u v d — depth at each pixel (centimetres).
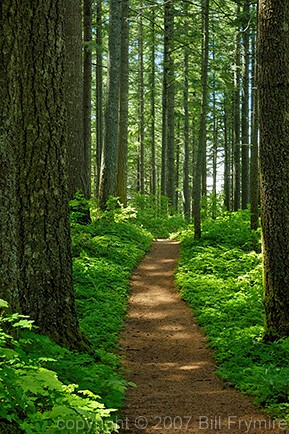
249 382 727
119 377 714
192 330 1096
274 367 765
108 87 2247
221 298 1270
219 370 824
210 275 1484
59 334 721
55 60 723
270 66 877
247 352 872
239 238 1823
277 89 875
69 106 1697
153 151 4088
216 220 2280
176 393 720
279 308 889
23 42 704
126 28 2558
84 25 2094
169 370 847
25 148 703
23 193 703
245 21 1897
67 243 744
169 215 3231
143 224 2697
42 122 709
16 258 545
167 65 3020
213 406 657
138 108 4309
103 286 1302
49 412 421
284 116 877
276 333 887
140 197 3081
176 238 2472
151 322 1152
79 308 1111
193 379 797
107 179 2258
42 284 711
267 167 892
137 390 733
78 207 1689
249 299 1205
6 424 401
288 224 886
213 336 1019
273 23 871
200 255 1678
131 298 1338
